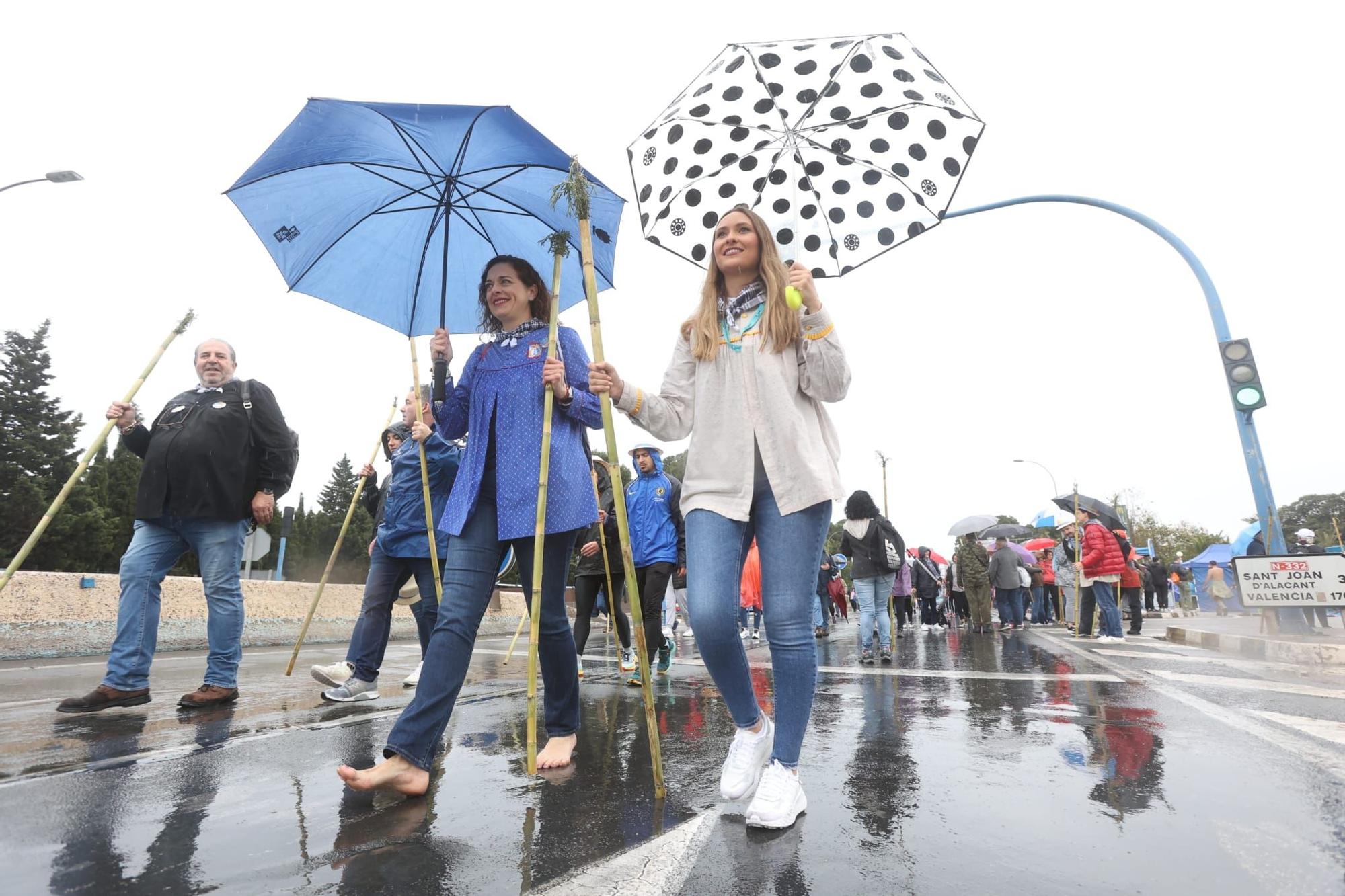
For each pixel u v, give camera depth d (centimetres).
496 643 1041
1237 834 200
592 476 288
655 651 585
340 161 332
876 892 165
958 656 770
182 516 414
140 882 169
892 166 306
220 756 290
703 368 254
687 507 243
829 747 313
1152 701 426
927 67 316
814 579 232
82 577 777
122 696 411
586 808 228
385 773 230
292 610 1046
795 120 313
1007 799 235
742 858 186
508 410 275
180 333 425
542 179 317
